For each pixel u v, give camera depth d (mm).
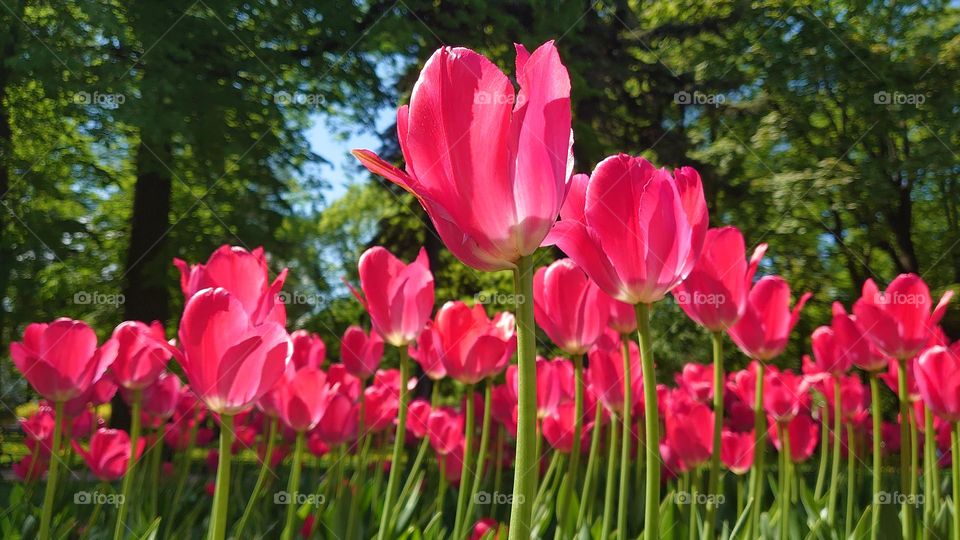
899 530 1723
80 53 9109
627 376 1441
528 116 711
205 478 3691
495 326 1986
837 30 13016
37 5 8914
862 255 13656
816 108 12609
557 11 11492
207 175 10203
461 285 13961
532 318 665
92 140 10281
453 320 1893
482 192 695
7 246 9578
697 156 12391
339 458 2418
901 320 1728
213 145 9672
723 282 1313
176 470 3217
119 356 1835
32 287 9617
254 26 10227
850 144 13016
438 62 706
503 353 1910
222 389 887
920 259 13820
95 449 2439
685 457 2246
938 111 11805
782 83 12273
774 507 2357
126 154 11234
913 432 1769
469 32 11383
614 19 12969
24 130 10227
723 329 1338
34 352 1529
